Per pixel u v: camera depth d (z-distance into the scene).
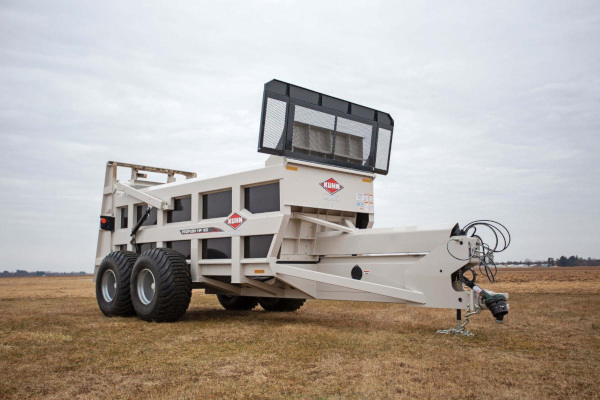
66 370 3.99
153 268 6.69
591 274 26.66
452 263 5.21
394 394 3.26
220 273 6.85
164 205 7.73
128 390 3.44
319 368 3.94
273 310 8.37
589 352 4.49
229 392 3.35
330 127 6.65
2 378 3.76
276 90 6.10
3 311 8.43
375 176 7.19
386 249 5.94
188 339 5.32
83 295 12.99
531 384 3.47
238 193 6.66
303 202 6.25
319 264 6.65
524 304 8.55
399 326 6.12
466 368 3.89
